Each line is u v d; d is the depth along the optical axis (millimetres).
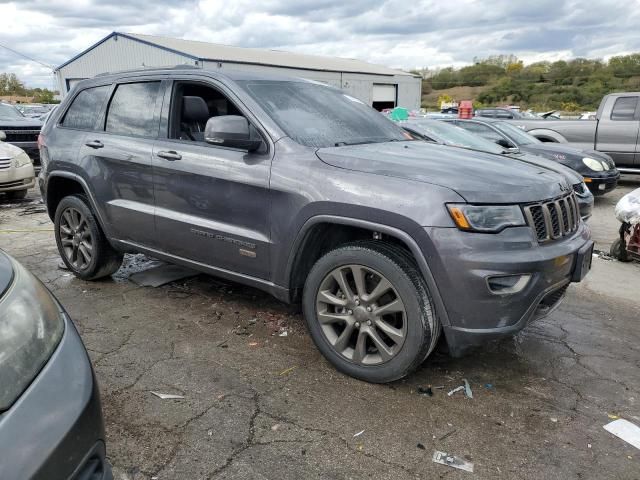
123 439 2646
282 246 3330
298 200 3205
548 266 2895
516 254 2811
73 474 1658
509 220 2850
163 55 30484
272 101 3713
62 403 1684
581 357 3611
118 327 3922
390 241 3127
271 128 3463
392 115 14312
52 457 1578
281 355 3527
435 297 2867
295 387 3137
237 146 3381
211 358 3473
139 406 2926
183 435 2686
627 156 11227
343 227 3328
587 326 4148
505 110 20781
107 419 2807
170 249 4023
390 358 3043
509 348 3721
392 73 43344
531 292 2855
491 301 2791
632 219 5715
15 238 6570
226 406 2938
